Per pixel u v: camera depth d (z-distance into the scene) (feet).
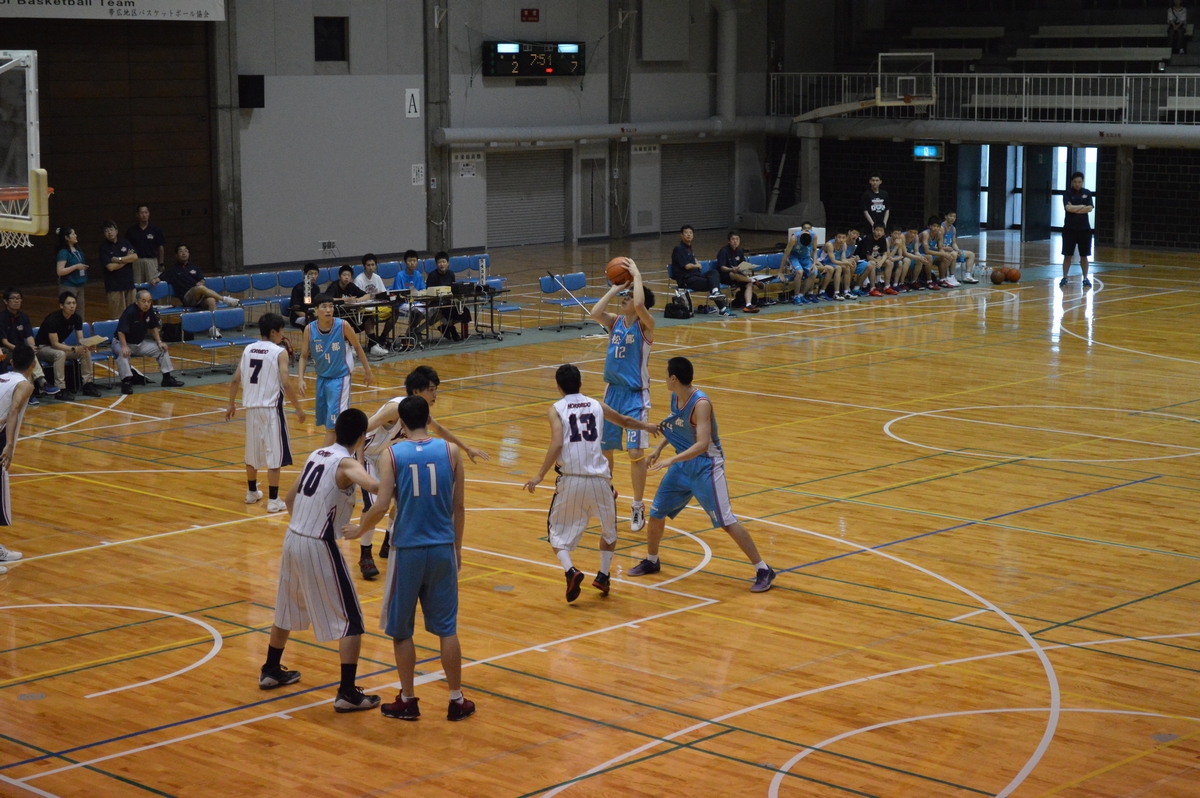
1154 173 104.88
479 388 54.75
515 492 39.09
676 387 30.25
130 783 21.01
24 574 31.89
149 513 37.24
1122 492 39.11
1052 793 20.61
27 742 22.58
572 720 23.53
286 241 95.04
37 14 78.95
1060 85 107.24
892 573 31.89
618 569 32.42
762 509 37.40
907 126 110.63
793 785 20.90
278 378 37.37
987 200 118.93
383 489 22.89
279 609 24.61
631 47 114.21
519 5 106.52
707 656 26.63
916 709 23.98
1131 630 28.12
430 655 26.84
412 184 102.22
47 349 52.95
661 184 120.06
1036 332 68.59
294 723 23.43
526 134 105.50
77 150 84.17
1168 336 67.00
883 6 124.77
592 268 95.14
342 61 96.78
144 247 71.36
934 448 44.52
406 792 20.71
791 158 123.95
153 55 86.99
